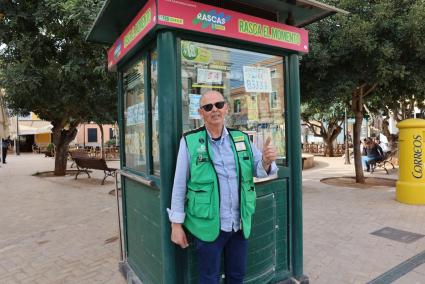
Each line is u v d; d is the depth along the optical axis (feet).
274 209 10.38
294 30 10.59
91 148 96.68
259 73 10.34
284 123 10.89
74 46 27.12
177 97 8.63
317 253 14.66
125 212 13.06
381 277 12.30
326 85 27.09
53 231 19.21
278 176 10.44
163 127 8.53
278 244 10.64
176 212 7.86
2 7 25.41
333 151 74.74
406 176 23.49
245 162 8.13
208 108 7.85
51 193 31.55
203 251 7.91
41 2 25.17
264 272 10.00
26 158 87.30
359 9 25.85
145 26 8.93
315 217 20.39
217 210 7.72
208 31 8.89
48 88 31.24
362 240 16.17
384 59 24.21
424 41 23.39
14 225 20.76
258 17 10.03
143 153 10.82
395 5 24.80
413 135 23.13
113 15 10.66
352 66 26.43
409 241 15.90
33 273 13.58
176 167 7.98
